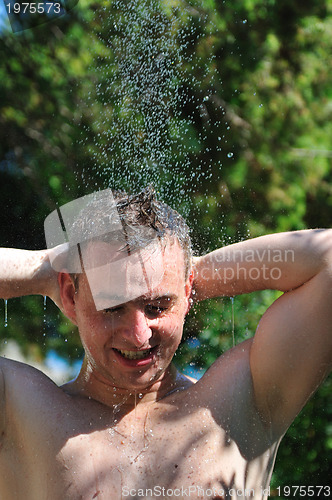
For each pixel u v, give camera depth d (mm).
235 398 3168
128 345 2947
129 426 3109
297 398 3152
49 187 9805
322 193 10664
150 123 9125
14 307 9305
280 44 10523
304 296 3096
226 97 10039
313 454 8336
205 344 7988
